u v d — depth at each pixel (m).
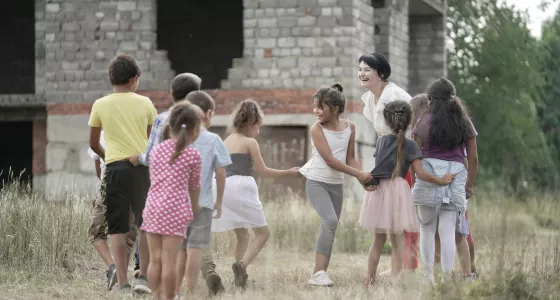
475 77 39.47
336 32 26.09
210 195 10.04
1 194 13.34
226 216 11.13
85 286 11.16
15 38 31.84
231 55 30.72
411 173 11.41
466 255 11.19
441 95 10.93
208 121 10.41
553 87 46.38
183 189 9.46
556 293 9.76
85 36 27.28
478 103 38.88
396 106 11.00
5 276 11.42
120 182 10.59
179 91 10.85
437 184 10.70
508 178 30.16
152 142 10.03
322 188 11.66
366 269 13.25
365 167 26.97
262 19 26.42
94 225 11.32
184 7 30.88
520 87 39.59
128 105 10.74
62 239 12.45
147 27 27.02
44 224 12.40
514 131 38.88
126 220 10.64
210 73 30.83
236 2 30.66
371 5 28.84
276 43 26.36
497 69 39.25
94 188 27.12
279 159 26.34
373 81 12.27
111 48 27.17
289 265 13.07
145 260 10.59
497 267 9.67
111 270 11.06
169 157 9.45
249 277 11.50
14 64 31.88
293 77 26.28
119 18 27.12
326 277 11.37
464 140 10.84
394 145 11.09
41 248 12.05
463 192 10.81
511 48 39.56
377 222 11.02
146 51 27.02
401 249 11.14
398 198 11.02
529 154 39.62
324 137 11.58
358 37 26.50
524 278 9.70
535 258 10.94
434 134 10.77
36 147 28.50
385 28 28.95
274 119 26.33
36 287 10.95
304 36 26.23
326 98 11.58
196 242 9.99
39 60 28.12
